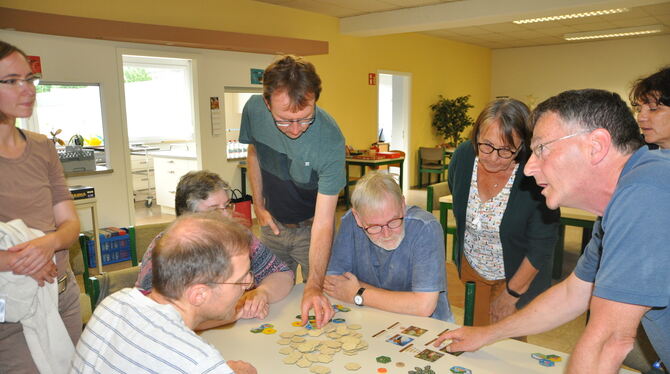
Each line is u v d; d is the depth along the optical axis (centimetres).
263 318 165
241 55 584
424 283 166
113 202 490
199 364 92
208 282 101
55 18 394
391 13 661
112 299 107
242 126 225
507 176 192
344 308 172
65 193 196
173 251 100
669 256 81
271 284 182
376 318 163
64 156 453
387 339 147
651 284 83
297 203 228
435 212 545
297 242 239
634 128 92
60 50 435
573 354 94
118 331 99
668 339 96
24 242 159
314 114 186
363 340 146
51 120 620
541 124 100
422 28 666
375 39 780
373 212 162
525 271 194
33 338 160
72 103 638
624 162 92
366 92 777
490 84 1150
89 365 99
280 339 149
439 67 955
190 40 484
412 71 880
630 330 87
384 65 808
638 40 952
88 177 469
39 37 421
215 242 102
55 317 167
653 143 209
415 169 930
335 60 712
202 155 562
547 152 98
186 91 855
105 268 440
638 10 675
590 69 1015
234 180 600
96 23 418
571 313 128
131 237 205
